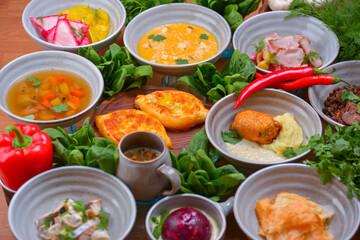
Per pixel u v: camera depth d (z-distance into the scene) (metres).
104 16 1.28
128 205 0.97
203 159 1.02
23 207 0.97
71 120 1.07
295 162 1.03
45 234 0.95
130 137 0.99
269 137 1.07
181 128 1.11
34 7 1.27
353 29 1.19
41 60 1.16
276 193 1.02
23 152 0.97
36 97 1.13
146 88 1.16
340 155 1.01
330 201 1.00
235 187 1.05
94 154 0.98
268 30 1.28
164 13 1.28
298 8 1.27
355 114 1.10
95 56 1.15
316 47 1.25
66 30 1.22
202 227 0.94
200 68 1.14
